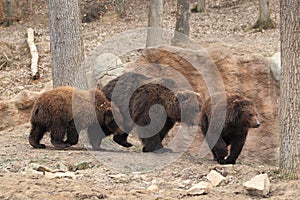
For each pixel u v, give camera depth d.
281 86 6.43
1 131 11.38
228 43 15.40
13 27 25.69
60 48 10.66
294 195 5.76
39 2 28.92
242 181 6.57
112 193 6.02
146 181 6.82
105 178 6.90
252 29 19.12
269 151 9.59
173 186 6.54
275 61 10.07
